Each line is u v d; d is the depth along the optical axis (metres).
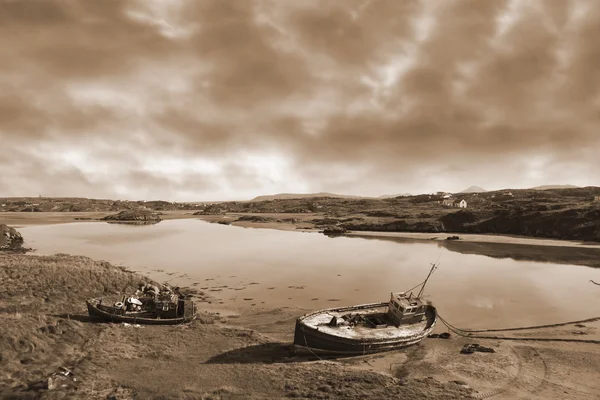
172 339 26.86
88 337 25.77
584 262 58.56
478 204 166.12
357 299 38.59
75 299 33.91
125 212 166.25
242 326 30.94
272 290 42.12
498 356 24.86
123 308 31.16
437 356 25.03
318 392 19.20
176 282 45.94
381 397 18.73
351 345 24.95
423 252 69.31
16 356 20.64
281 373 21.67
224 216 199.88
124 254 66.00
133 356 23.44
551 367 23.19
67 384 18.67
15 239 74.00
